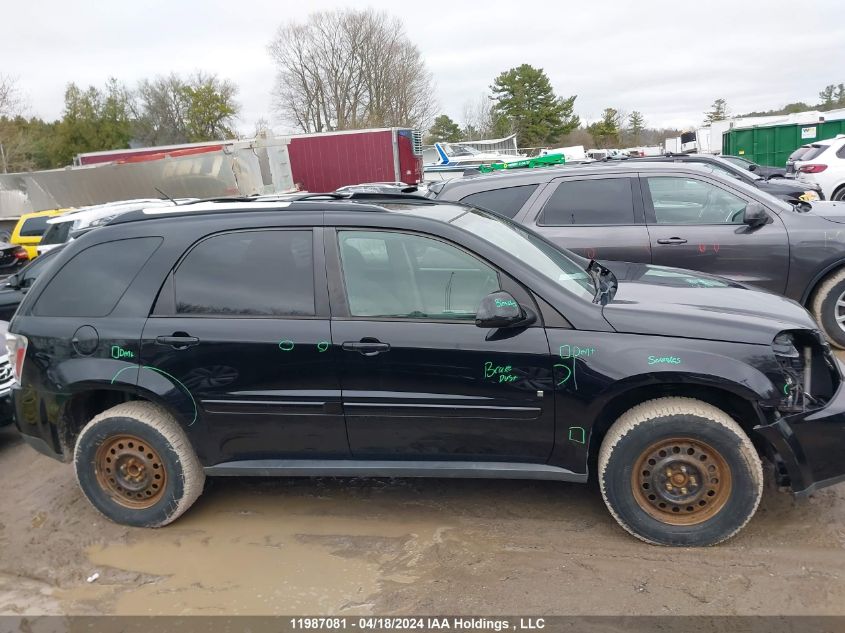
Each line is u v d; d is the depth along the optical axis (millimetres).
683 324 3148
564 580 3074
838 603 2799
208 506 4004
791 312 3430
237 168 17562
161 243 3662
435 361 3279
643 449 3170
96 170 17922
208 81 57281
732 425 3070
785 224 5676
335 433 3480
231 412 3520
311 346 3379
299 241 3521
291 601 3057
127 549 3590
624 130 80250
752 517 3420
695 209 5953
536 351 3205
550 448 3318
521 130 66125
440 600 2988
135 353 3547
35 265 7797
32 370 3725
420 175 26594
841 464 3131
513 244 3729
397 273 3416
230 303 3520
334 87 54031
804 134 23547
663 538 3242
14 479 4625
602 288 3633
